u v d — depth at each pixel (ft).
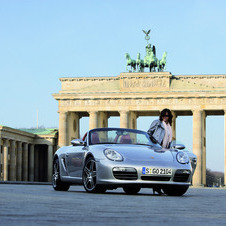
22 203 59.00
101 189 98.78
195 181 595.47
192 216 49.78
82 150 107.24
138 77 622.95
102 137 108.37
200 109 602.44
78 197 77.41
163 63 645.92
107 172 96.37
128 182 95.71
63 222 40.68
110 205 61.46
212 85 611.88
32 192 91.04
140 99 618.85
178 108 608.19
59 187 118.93
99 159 98.27
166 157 101.04
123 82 625.41
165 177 97.96
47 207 54.80
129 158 97.76
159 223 41.60
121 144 106.01
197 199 83.15
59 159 118.42
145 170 96.48
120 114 621.31
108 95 622.54
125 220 43.57
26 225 37.63
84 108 630.33
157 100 614.34
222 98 598.75
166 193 105.70
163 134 117.80
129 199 76.07
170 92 607.37
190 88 608.19
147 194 109.09
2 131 581.53
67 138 634.43
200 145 599.16
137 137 109.91
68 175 113.80
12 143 619.26
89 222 41.11
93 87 632.38
